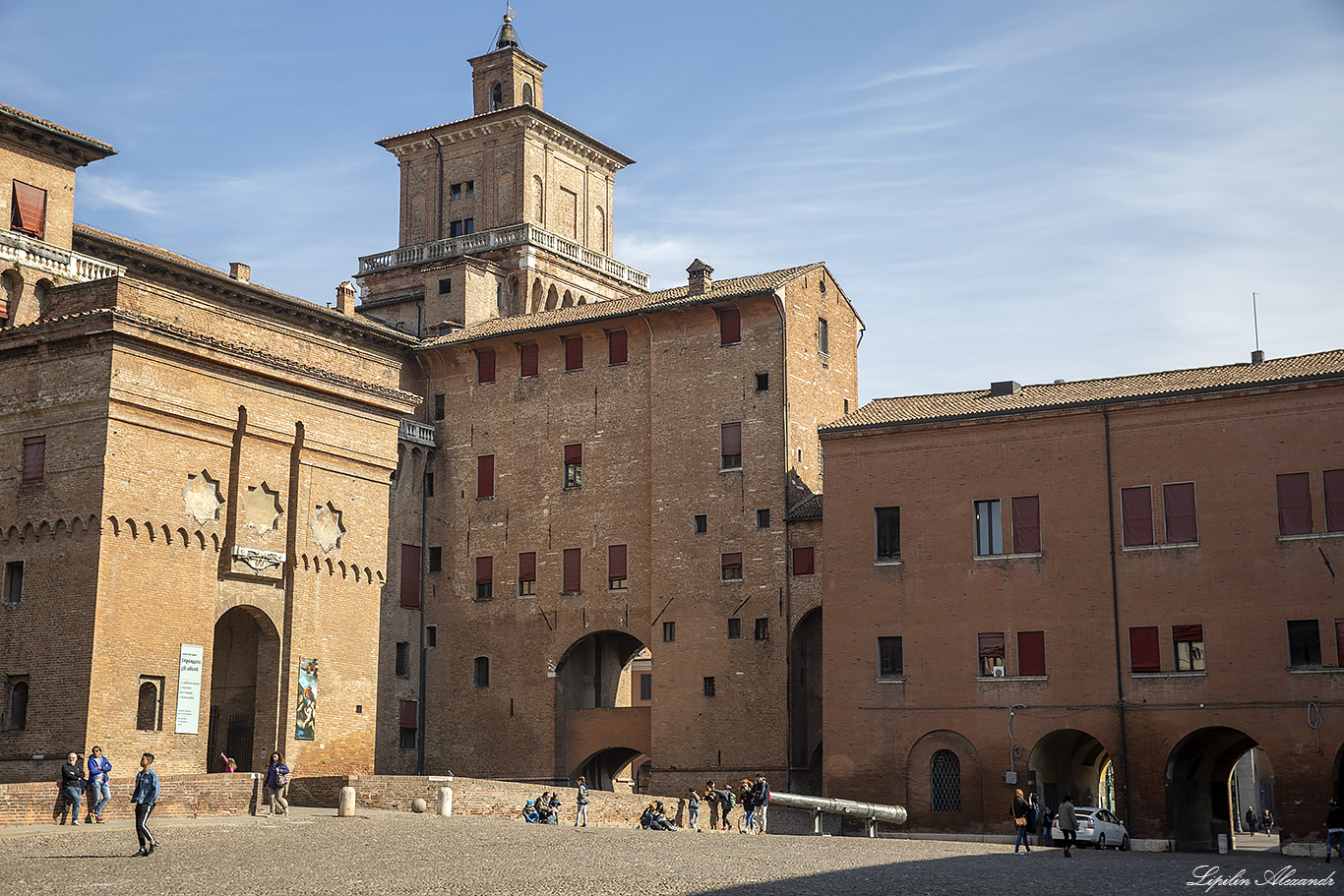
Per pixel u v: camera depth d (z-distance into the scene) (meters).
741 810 71.69
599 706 81.88
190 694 56.25
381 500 65.62
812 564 73.06
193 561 57.03
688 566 76.31
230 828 45.47
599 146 101.88
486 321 90.19
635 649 85.50
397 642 82.12
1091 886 35.75
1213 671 59.12
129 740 53.88
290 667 60.25
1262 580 58.81
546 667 80.06
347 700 62.81
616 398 80.75
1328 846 51.69
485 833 46.03
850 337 83.00
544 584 81.00
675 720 75.25
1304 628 58.03
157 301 57.28
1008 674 62.72
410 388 87.50
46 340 55.66
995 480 64.25
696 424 77.56
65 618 53.84
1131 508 61.62
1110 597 61.38
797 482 75.56
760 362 76.44
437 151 99.62
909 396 69.81
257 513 59.78
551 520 81.50
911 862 41.75
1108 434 62.41
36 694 54.00
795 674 73.38
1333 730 56.75
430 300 91.31
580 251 97.94
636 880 33.53
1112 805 77.75
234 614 61.88
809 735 74.12
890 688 64.94
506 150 96.75
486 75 99.81
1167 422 61.38
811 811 66.69
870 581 66.00
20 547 55.59
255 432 59.62
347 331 82.44
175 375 56.75
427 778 55.91
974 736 62.97
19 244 59.53
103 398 54.34
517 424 83.69
